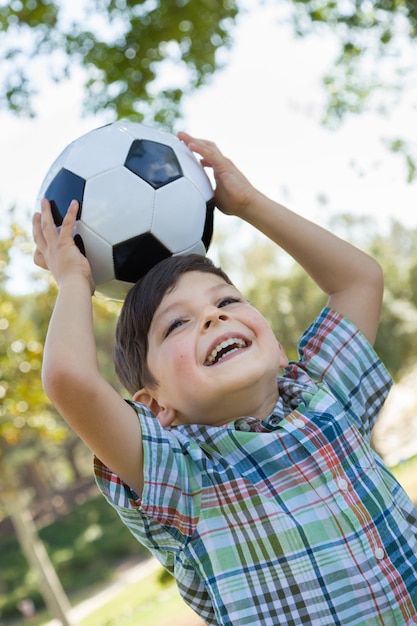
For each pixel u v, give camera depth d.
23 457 24.17
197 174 2.59
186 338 2.20
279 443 2.15
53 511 26.64
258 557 2.02
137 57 7.94
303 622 1.97
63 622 11.08
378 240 22.39
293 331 19.70
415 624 2.04
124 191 2.43
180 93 8.18
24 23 7.88
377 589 2.02
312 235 2.64
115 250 2.43
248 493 2.08
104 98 8.13
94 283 2.47
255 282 20.91
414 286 22.06
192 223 2.53
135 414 2.12
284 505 2.07
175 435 2.20
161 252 2.48
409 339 20.28
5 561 22.47
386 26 7.49
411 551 2.14
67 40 8.01
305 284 19.91
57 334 2.15
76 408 2.06
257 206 2.67
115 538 21.17
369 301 2.61
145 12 7.85
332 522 2.07
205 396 2.17
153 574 15.12
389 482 2.31
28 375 9.67
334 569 2.01
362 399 2.48
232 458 2.16
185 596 2.16
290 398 2.34
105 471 2.12
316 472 2.13
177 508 2.08
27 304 10.60
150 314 2.30
